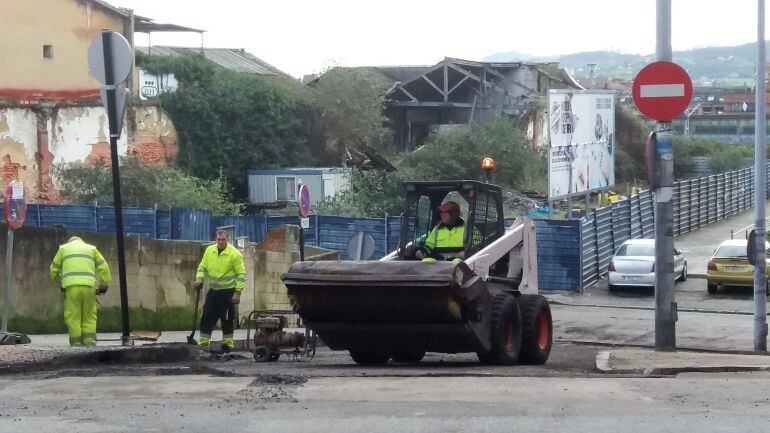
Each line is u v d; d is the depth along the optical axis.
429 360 17.11
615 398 10.06
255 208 54.59
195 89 56.38
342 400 9.84
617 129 76.81
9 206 16.91
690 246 48.41
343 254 38.19
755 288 22.23
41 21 50.09
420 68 69.94
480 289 13.94
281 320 15.99
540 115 66.88
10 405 9.53
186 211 38.66
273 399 9.87
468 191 15.01
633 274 35.03
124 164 46.94
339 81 61.38
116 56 15.39
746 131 102.81
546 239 36.16
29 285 20.33
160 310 21.83
